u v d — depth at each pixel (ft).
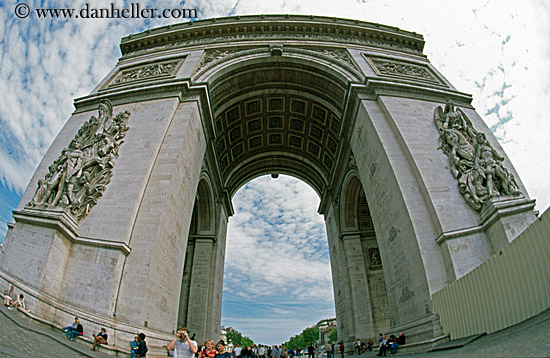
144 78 87.35
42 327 41.78
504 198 55.98
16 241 51.13
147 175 62.18
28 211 52.90
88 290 49.21
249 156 135.13
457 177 62.49
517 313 34.73
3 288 46.68
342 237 113.09
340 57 96.63
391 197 65.98
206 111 85.10
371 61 94.89
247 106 110.01
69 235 52.65
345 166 107.24
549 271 31.09
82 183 57.77
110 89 85.71
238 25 103.71
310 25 105.50
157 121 71.41
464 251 53.21
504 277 36.63
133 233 55.93
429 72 96.37
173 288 62.75
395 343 56.24
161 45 105.60
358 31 106.73
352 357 82.43
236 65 91.45
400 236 62.08
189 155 74.28
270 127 124.06
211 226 114.21
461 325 43.52
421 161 64.95
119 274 51.13
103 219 55.98
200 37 104.73
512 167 64.75
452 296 45.78
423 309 53.21
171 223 62.69
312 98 104.78
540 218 32.35
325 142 119.75
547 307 31.32
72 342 40.29
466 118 72.90
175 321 62.59
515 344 25.99
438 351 41.70
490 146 65.57
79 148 62.08
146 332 48.24
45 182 56.49
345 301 106.22
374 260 108.27
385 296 102.17
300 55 94.79
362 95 81.92
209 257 108.06
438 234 55.98
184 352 22.70
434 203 58.49
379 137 71.41
